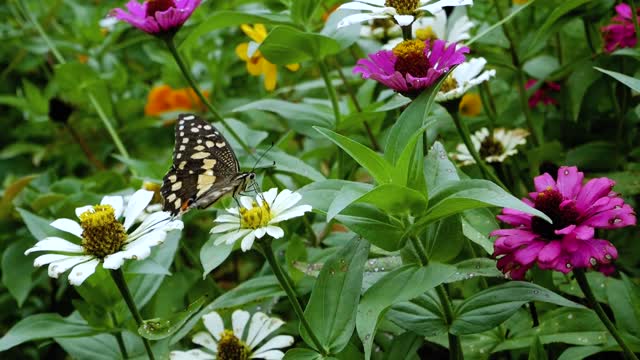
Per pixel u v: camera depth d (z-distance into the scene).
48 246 0.61
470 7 0.89
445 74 0.60
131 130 1.00
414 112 0.60
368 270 0.64
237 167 0.64
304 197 0.61
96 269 0.65
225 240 0.60
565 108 0.82
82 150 1.02
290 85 0.97
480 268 0.60
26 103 1.04
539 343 0.61
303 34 0.71
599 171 0.78
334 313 0.60
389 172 0.59
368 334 0.57
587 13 0.77
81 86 0.95
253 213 0.60
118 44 1.06
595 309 0.60
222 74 0.99
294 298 0.60
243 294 0.67
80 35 1.12
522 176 0.80
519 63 0.78
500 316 0.60
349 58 0.95
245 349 0.66
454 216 0.60
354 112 0.74
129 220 0.63
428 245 0.61
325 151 0.80
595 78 0.78
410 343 0.62
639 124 0.81
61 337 0.64
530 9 0.84
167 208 0.63
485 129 0.77
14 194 0.83
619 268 0.73
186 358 0.66
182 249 0.84
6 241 0.84
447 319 0.61
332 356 0.60
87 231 0.61
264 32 0.79
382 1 0.66
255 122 0.91
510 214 0.60
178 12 0.70
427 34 0.80
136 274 0.66
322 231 0.74
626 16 0.75
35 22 1.01
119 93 1.04
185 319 0.61
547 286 0.67
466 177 0.67
